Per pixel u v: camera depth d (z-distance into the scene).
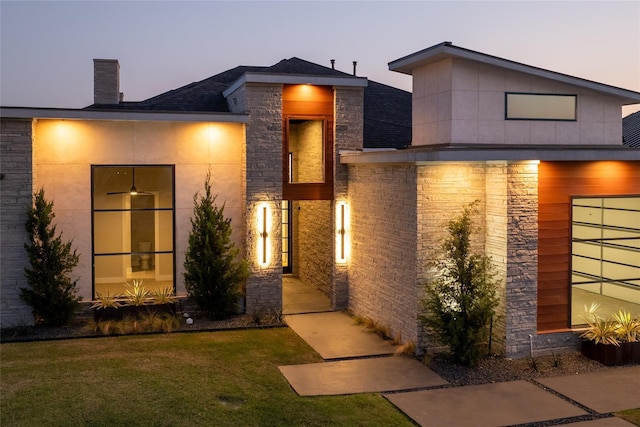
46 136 16.20
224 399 10.91
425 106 16.36
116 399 10.59
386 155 14.55
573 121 16.11
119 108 20.00
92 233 16.69
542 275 13.88
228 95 19.56
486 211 14.10
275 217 17.48
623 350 13.30
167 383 11.45
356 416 10.38
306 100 17.83
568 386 12.01
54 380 11.53
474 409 10.82
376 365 13.15
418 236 13.70
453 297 13.12
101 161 16.59
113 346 14.19
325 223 20.16
